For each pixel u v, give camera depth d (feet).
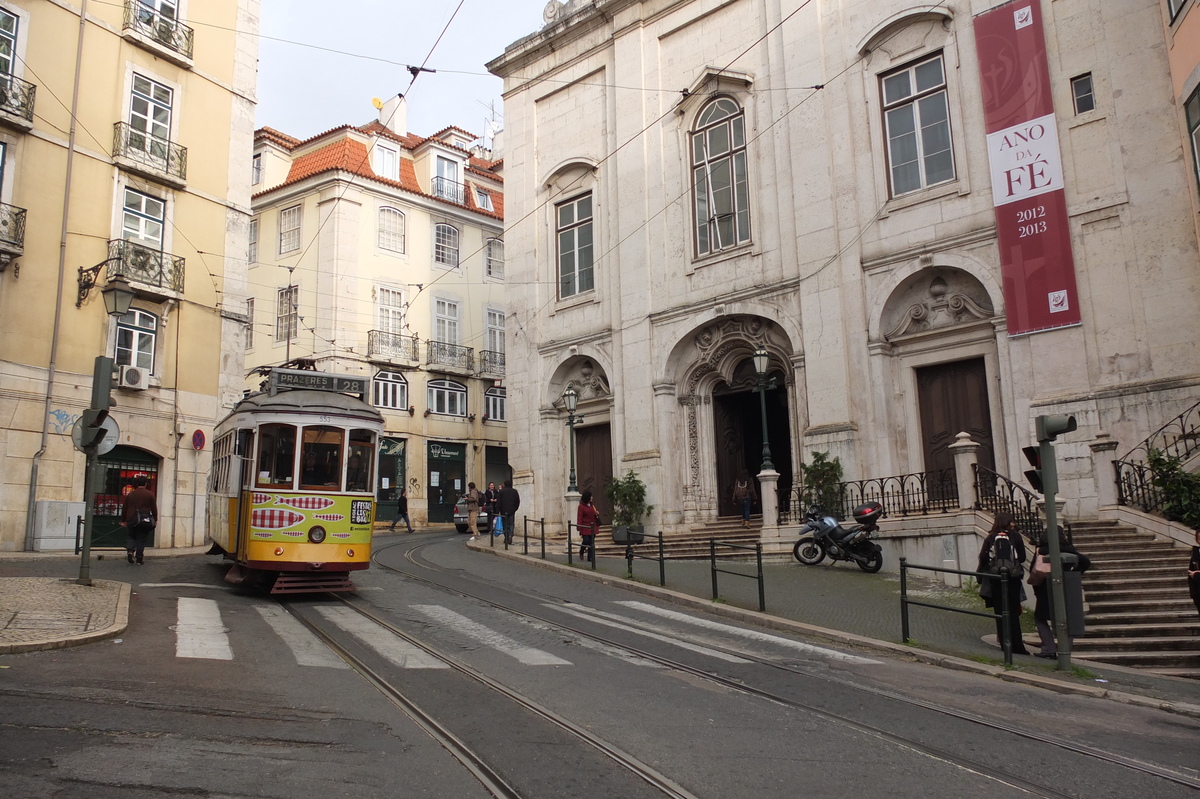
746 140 68.39
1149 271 49.19
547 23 85.87
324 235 107.76
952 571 31.27
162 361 70.49
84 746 17.39
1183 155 48.67
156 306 70.69
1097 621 34.22
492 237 126.11
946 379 57.88
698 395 71.00
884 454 57.82
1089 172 51.75
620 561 58.03
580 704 22.67
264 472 40.55
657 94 74.59
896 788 16.87
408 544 75.51
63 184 65.05
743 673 27.27
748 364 69.26
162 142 71.97
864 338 59.67
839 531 51.42
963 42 57.72
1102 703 25.11
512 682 24.94
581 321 78.07
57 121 65.00
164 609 35.22
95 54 67.97
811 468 59.00
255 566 39.73
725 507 70.33
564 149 81.61
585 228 79.51
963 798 16.42
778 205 65.62
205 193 75.46
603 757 18.31
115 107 69.15
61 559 55.11
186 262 73.31
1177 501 40.40
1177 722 23.07
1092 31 52.54
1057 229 52.31
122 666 24.52
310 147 116.37
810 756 18.78
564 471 79.00
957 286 57.36
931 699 24.67
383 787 16.16
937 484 57.00
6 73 62.28
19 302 61.72
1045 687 26.96
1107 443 44.32
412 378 112.78
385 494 108.17
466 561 59.47
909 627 35.63
